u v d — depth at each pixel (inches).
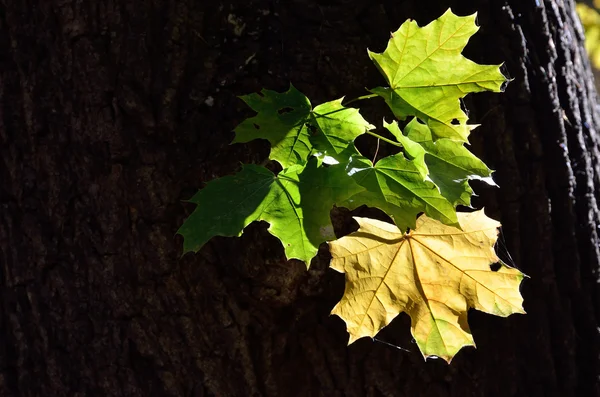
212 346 32.7
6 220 32.9
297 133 27.4
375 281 28.4
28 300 33.5
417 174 26.5
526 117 33.3
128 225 31.9
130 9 30.9
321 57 31.3
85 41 31.1
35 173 32.4
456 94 27.0
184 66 31.2
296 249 26.3
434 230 28.8
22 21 31.6
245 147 31.2
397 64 27.0
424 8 32.1
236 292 32.2
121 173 31.6
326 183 26.5
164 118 31.2
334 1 31.4
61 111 31.8
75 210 32.3
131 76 31.1
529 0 33.4
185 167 31.4
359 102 31.6
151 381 33.0
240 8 31.2
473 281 28.7
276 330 32.9
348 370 33.4
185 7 30.9
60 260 32.8
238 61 31.2
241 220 26.4
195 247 26.3
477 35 32.7
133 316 32.6
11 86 32.1
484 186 33.1
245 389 32.9
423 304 28.7
